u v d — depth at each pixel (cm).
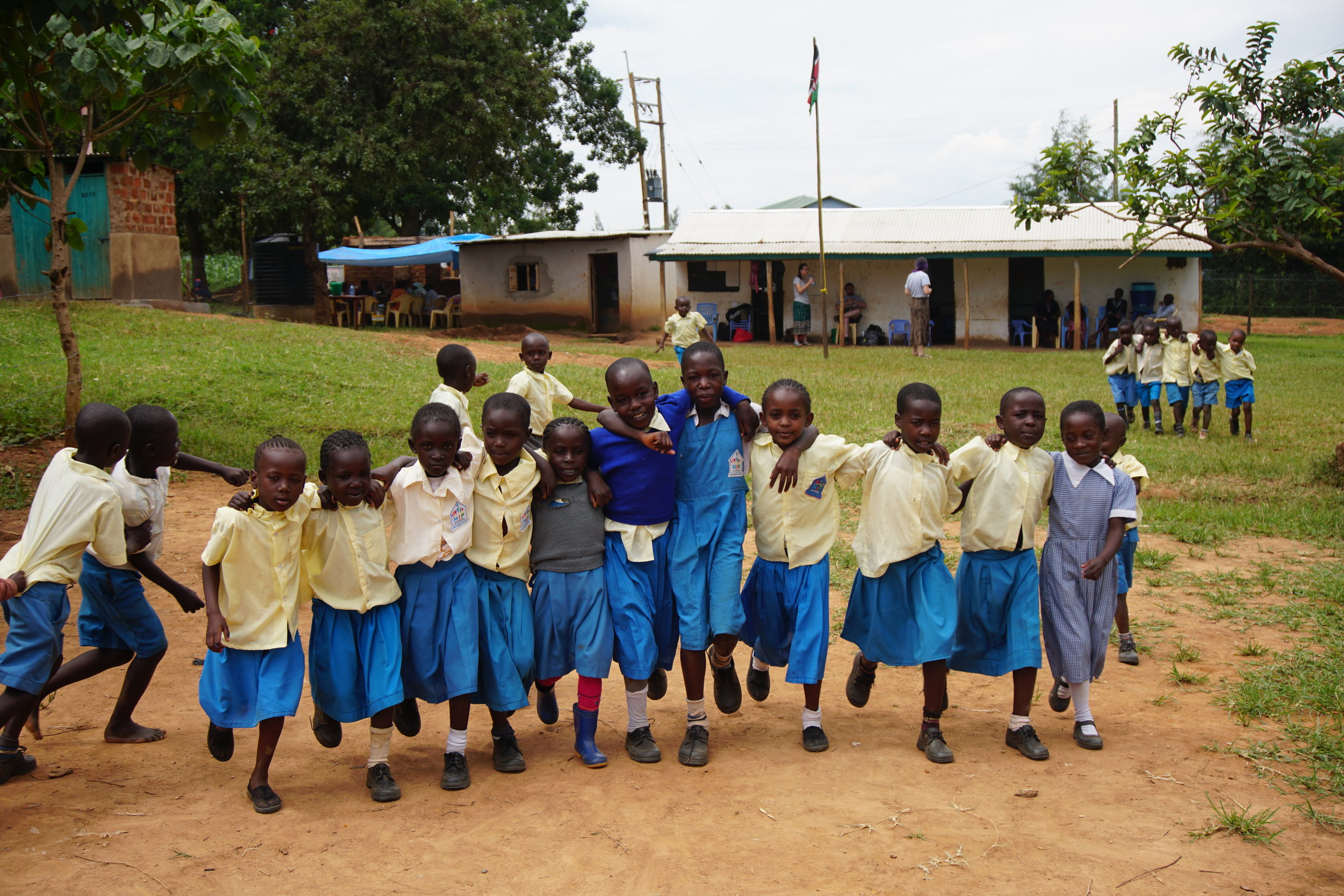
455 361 626
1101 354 2236
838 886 329
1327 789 396
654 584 445
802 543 442
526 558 433
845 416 1266
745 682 540
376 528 405
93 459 407
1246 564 736
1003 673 449
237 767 425
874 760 433
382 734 400
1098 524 448
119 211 1745
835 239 2677
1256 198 795
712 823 374
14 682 385
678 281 2817
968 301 2500
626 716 493
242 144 2539
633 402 422
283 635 388
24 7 650
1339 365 2003
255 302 3175
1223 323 3130
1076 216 2631
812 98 2003
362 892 325
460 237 2981
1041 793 398
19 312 1549
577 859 347
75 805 382
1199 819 374
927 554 442
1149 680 530
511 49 2666
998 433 456
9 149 820
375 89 2684
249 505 381
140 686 442
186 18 706
